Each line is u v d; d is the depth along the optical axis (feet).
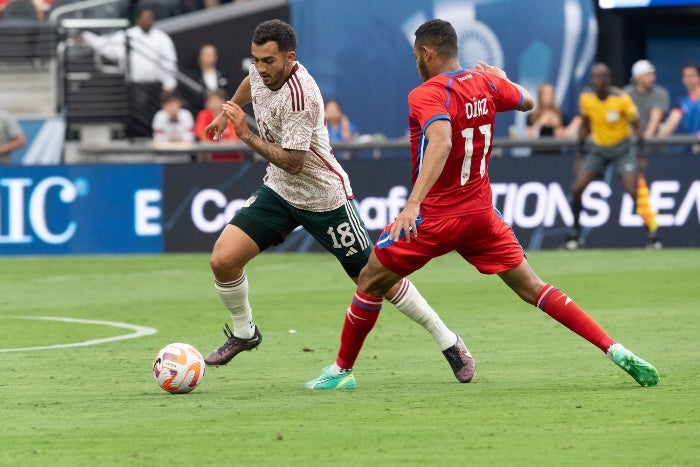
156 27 259.19
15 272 191.42
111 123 254.68
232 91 253.44
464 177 81.05
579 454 60.29
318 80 242.99
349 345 83.92
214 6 265.13
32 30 255.50
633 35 266.98
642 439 63.72
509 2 243.81
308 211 89.35
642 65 226.38
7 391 84.48
